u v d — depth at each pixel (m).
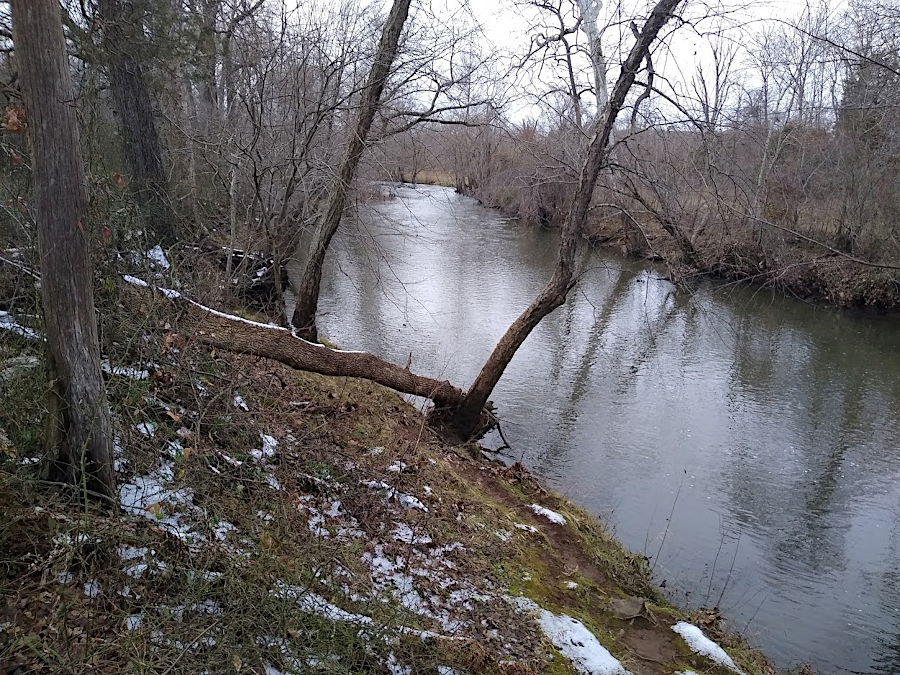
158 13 7.85
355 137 9.50
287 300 14.56
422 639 4.04
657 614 5.79
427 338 13.61
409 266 20.08
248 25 9.38
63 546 3.28
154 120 10.45
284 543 4.32
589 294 19.02
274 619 3.52
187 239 9.66
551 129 12.85
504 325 14.91
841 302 17.95
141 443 4.39
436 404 9.06
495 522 6.45
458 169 17.36
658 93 8.34
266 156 9.77
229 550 3.92
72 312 3.43
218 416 5.30
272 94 10.03
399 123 9.88
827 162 17.75
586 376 12.66
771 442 10.31
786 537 7.86
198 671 3.04
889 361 14.14
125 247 5.94
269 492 4.90
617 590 6.07
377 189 11.86
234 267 10.82
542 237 25.56
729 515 8.25
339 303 15.66
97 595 3.21
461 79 8.95
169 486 4.15
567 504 7.92
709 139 9.12
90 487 3.69
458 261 21.14
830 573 7.21
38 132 3.15
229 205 10.90
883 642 6.20
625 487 8.78
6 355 4.38
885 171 16.91
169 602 3.35
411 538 5.41
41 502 3.51
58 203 3.25
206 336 6.13
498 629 4.68
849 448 10.18
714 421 10.98
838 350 14.80
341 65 9.05
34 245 4.50
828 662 5.88
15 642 2.82
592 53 9.34
